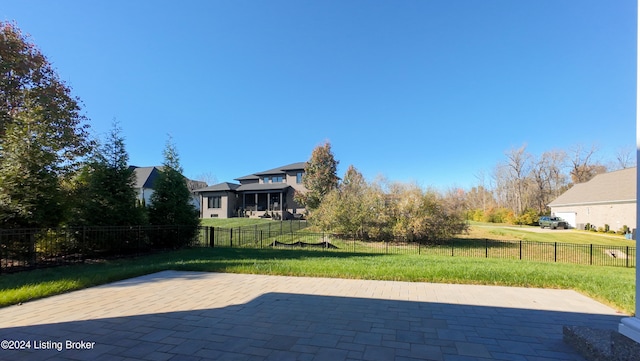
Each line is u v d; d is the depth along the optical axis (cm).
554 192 4928
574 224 3275
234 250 1282
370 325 416
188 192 1413
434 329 404
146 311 465
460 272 760
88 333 375
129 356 315
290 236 1895
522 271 797
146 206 1301
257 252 1214
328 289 616
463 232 1869
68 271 741
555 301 550
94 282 633
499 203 5569
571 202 3284
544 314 475
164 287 621
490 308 503
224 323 416
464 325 421
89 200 1027
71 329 388
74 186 1071
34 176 852
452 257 1236
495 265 941
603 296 571
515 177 5088
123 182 1114
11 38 1280
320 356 320
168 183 1345
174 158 1375
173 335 372
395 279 711
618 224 2662
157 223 1295
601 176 3362
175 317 439
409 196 1770
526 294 597
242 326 405
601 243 1898
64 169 1060
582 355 329
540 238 2081
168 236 1267
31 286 561
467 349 343
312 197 2909
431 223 1716
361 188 2066
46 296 541
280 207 3419
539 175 4975
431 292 602
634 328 300
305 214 2962
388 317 450
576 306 520
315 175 2952
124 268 777
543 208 4909
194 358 312
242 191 3459
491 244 1741
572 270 909
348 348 341
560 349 345
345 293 587
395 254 1309
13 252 823
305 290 606
